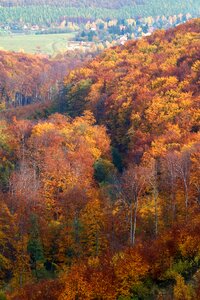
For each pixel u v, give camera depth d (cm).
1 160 8325
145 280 3866
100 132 9369
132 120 9350
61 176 7250
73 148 8419
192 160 5888
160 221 5522
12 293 4606
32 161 8138
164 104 9044
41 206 6588
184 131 8019
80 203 6153
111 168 8281
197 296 3347
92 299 3822
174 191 5825
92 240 5706
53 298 4081
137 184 5853
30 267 5638
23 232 5819
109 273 3900
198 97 8938
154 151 7338
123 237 5662
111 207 6050
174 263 3916
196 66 10250
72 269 4334
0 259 5662
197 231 4041
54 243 5881
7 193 6888
